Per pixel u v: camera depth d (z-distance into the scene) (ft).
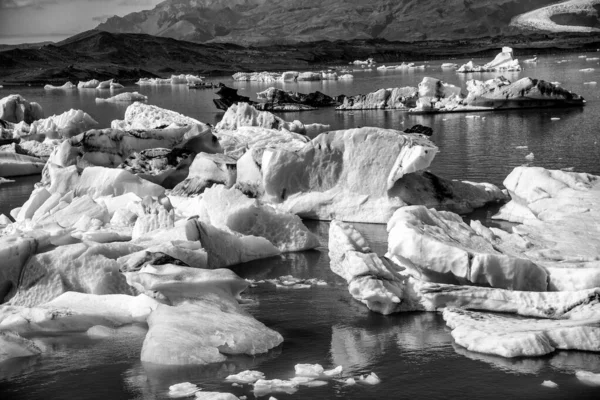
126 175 69.97
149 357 34.40
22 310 39.68
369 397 30.86
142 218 53.11
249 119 122.11
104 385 32.42
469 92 156.35
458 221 48.67
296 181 64.54
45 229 48.16
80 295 40.86
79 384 32.68
